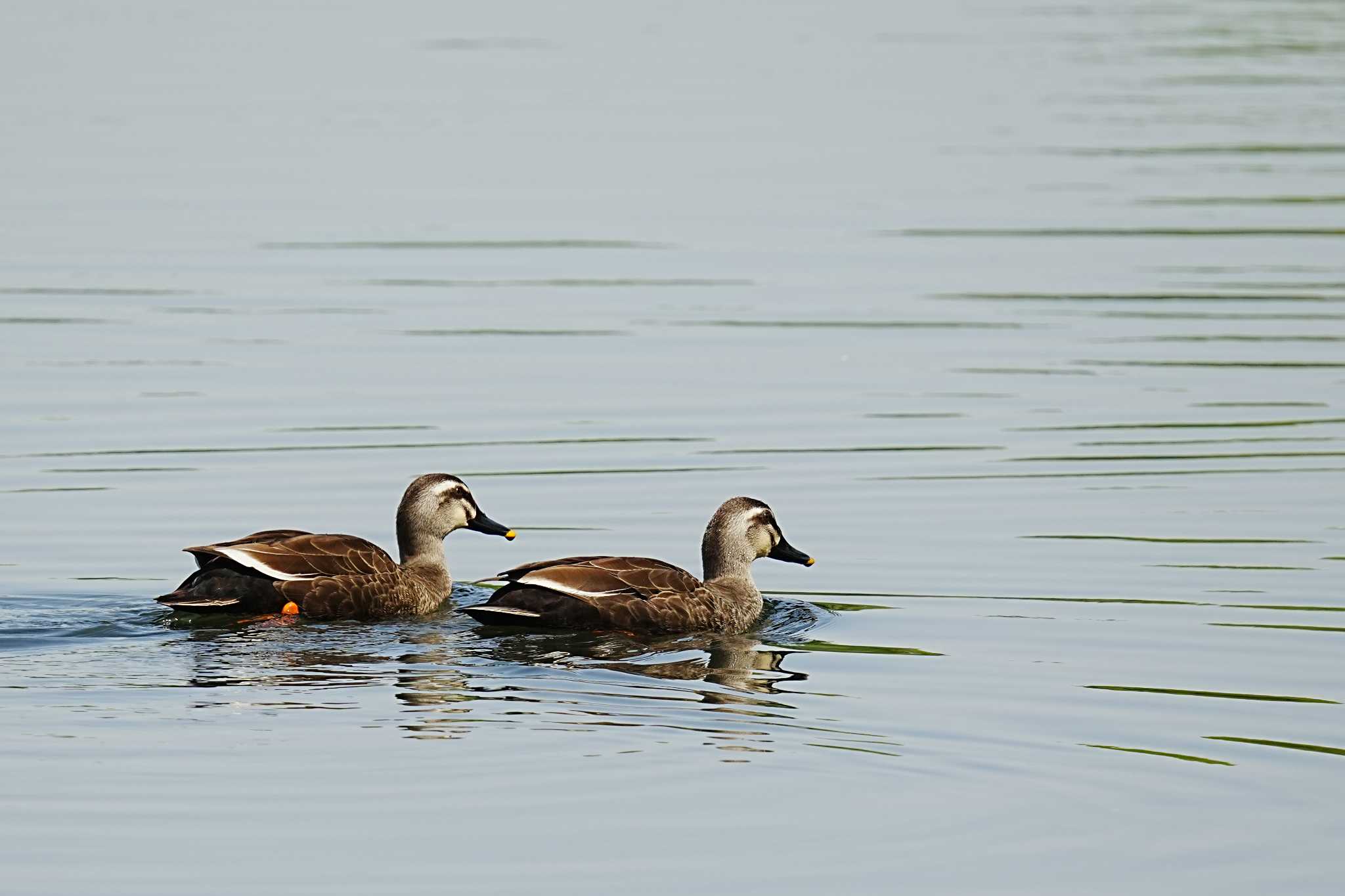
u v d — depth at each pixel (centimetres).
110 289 3016
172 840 1168
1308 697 1447
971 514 1986
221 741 1312
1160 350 2666
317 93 4941
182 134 4388
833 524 1962
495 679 1470
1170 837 1192
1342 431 2267
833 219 3556
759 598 1712
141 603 1689
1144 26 6116
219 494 2050
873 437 2278
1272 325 2789
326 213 3612
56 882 1116
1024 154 4153
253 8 6588
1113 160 4078
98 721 1345
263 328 2784
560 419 2356
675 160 4125
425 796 1231
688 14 6475
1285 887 1128
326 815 1202
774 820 1209
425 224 3519
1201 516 1966
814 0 6831
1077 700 1438
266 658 1516
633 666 1519
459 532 1995
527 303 2952
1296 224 3462
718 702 1420
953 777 1279
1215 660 1541
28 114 4612
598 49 5709
